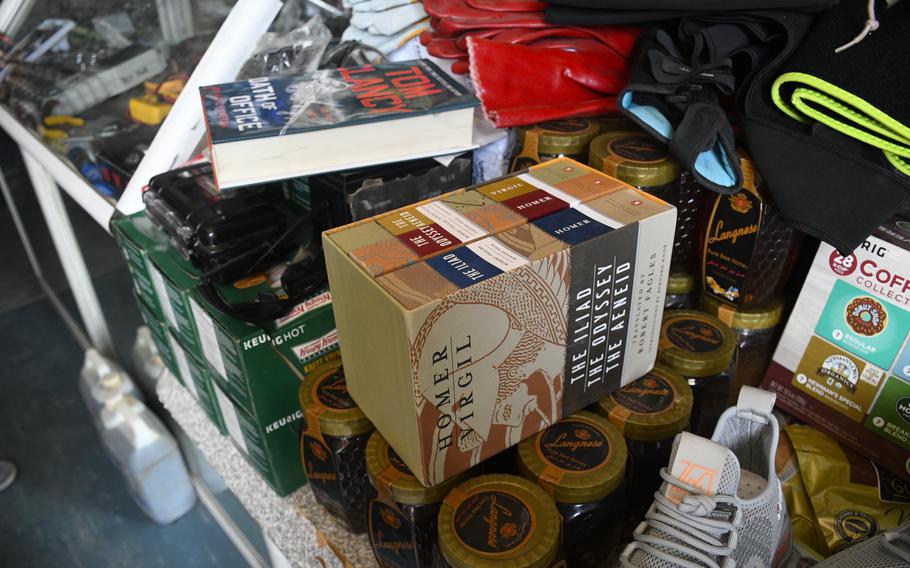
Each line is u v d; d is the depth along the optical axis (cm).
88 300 183
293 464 91
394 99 83
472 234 59
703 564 55
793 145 68
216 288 84
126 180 115
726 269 80
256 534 141
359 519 81
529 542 56
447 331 52
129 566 151
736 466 57
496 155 90
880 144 64
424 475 60
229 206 88
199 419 110
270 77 90
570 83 89
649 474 70
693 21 76
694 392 75
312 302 84
